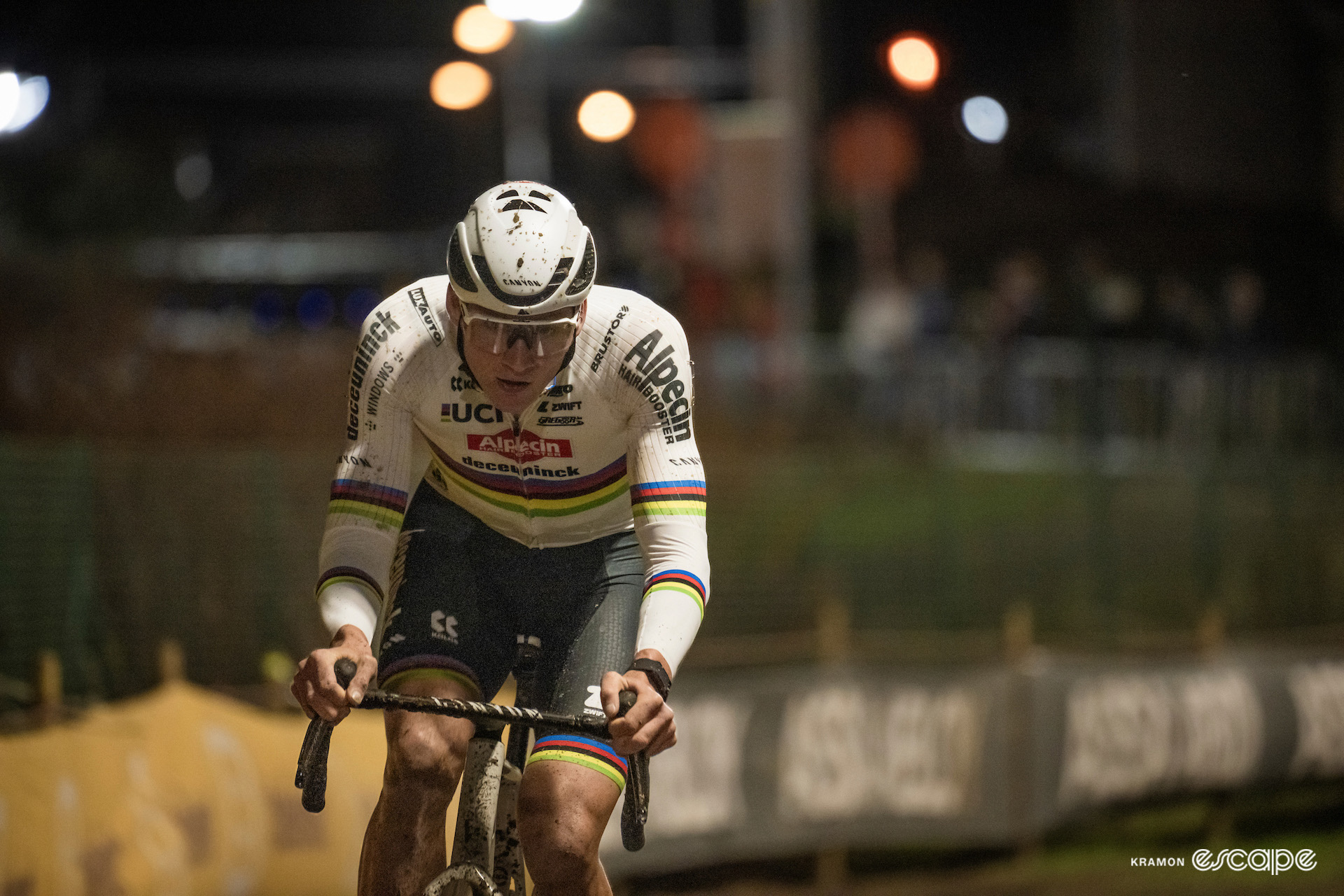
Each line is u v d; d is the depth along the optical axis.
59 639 16.17
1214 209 48.44
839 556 24.64
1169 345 38.44
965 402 39.12
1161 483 30.27
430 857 7.88
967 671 21.44
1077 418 38.03
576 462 8.48
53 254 29.16
